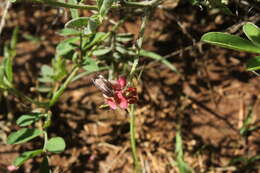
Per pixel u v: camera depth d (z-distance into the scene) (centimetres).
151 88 37
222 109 35
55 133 36
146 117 36
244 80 36
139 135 36
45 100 37
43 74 33
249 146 34
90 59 28
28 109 37
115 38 31
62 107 37
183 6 37
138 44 26
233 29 30
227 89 36
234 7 30
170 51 37
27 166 35
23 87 38
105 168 35
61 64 32
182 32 37
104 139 36
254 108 35
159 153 35
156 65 37
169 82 37
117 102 24
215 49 36
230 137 35
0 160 36
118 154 35
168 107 36
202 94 36
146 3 26
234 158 34
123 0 26
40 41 39
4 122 37
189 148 35
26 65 38
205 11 36
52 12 40
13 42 35
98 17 24
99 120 36
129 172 35
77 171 35
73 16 26
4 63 27
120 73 32
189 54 37
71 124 36
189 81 36
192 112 36
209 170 34
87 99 37
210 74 36
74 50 28
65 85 28
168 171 35
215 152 35
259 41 22
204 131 35
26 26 40
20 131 26
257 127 35
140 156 35
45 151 26
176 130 35
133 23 37
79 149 36
